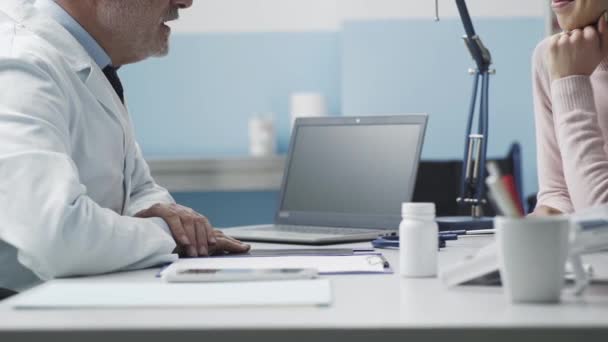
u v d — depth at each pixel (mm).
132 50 1701
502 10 4406
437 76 4430
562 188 1883
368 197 1782
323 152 1909
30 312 765
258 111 4598
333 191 1855
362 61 4457
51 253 1082
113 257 1118
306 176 1925
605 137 1824
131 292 860
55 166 1150
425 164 3205
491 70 1813
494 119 4414
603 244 807
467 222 1661
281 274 955
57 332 684
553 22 2127
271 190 4582
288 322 690
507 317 702
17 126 1208
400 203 1721
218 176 4344
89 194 1502
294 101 4395
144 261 1170
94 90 1525
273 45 4598
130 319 719
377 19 4457
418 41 4438
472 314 721
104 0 1612
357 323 682
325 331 670
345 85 4465
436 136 4438
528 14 4395
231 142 4605
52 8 1629
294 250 1408
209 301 800
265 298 811
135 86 4594
